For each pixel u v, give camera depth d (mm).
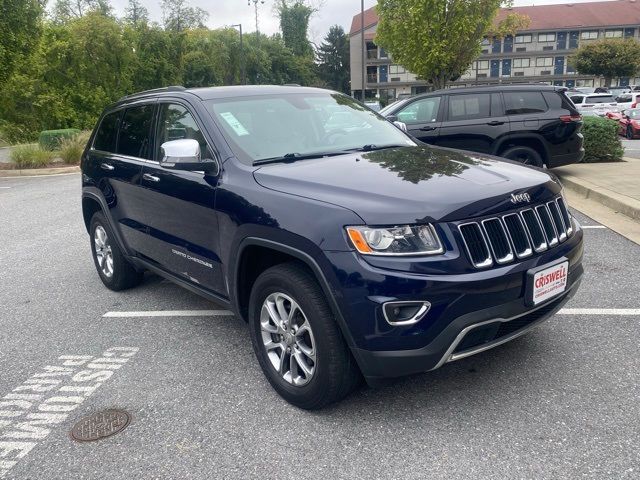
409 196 2838
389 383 2918
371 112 4715
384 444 2828
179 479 2660
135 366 3848
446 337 2686
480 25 19750
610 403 3062
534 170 3502
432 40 19578
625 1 66375
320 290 2930
